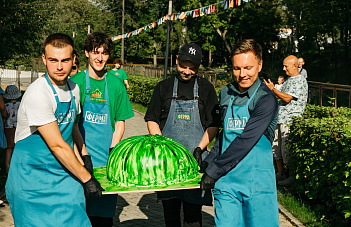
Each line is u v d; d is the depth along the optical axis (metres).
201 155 3.87
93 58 3.81
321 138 5.49
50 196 2.84
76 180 2.94
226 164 2.97
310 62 32.75
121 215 5.68
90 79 3.88
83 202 2.96
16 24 13.81
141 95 21.42
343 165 5.01
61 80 2.84
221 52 59.44
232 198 3.03
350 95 10.22
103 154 3.93
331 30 28.14
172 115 3.89
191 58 3.69
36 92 2.77
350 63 28.77
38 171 2.84
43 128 2.76
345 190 4.99
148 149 3.03
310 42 35.94
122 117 4.13
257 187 3.00
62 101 2.90
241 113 3.09
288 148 7.01
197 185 2.97
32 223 2.82
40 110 2.75
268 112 2.96
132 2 66.25
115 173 3.02
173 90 3.91
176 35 59.44
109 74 4.03
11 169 2.91
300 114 7.00
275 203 3.06
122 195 6.67
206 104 3.92
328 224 5.14
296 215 5.57
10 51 14.31
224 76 20.81
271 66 36.12
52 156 2.86
